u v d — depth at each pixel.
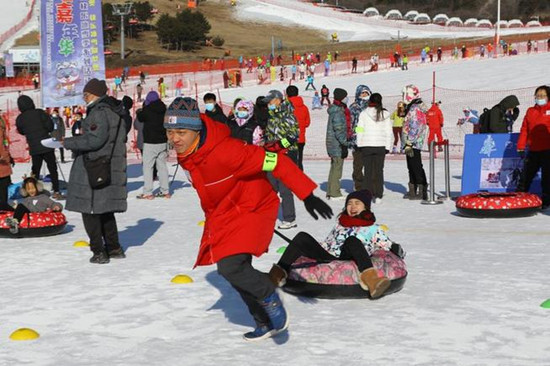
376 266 7.04
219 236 5.43
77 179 9.03
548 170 13.23
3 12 113.94
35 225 11.17
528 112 13.31
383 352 5.47
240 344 5.76
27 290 7.81
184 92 61.72
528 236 10.47
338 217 7.65
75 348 5.79
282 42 121.31
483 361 5.23
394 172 20.89
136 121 16.53
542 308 6.59
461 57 81.12
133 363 5.39
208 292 7.49
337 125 14.77
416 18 146.38
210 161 5.30
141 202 15.48
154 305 7.02
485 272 8.11
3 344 5.93
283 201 11.67
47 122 16.28
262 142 10.95
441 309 6.62
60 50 19.81
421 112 14.55
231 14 137.88
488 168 14.39
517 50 81.19
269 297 5.61
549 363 5.17
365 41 117.62
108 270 8.73
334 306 6.82
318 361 5.30
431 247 9.76
